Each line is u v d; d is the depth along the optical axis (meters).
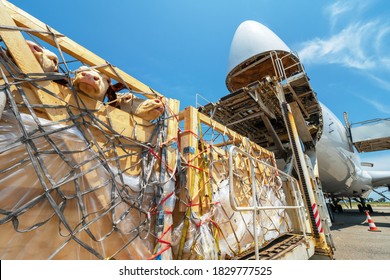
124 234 1.59
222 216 2.92
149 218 1.80
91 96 1.68
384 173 16.75
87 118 1.59
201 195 2.66
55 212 1.23
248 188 3.75
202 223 2.38
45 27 1.56
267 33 8.62
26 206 1.13
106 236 1.45
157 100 2.13
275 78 6.36
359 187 15.84
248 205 3.56
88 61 1.77
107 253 1.48
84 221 1.34
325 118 11.72
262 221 3.88
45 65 1.48
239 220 3.22
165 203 2.07
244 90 6.30
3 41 1.28
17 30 1.37
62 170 1.33
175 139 2.40
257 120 8.07
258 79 9.51
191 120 2.86
